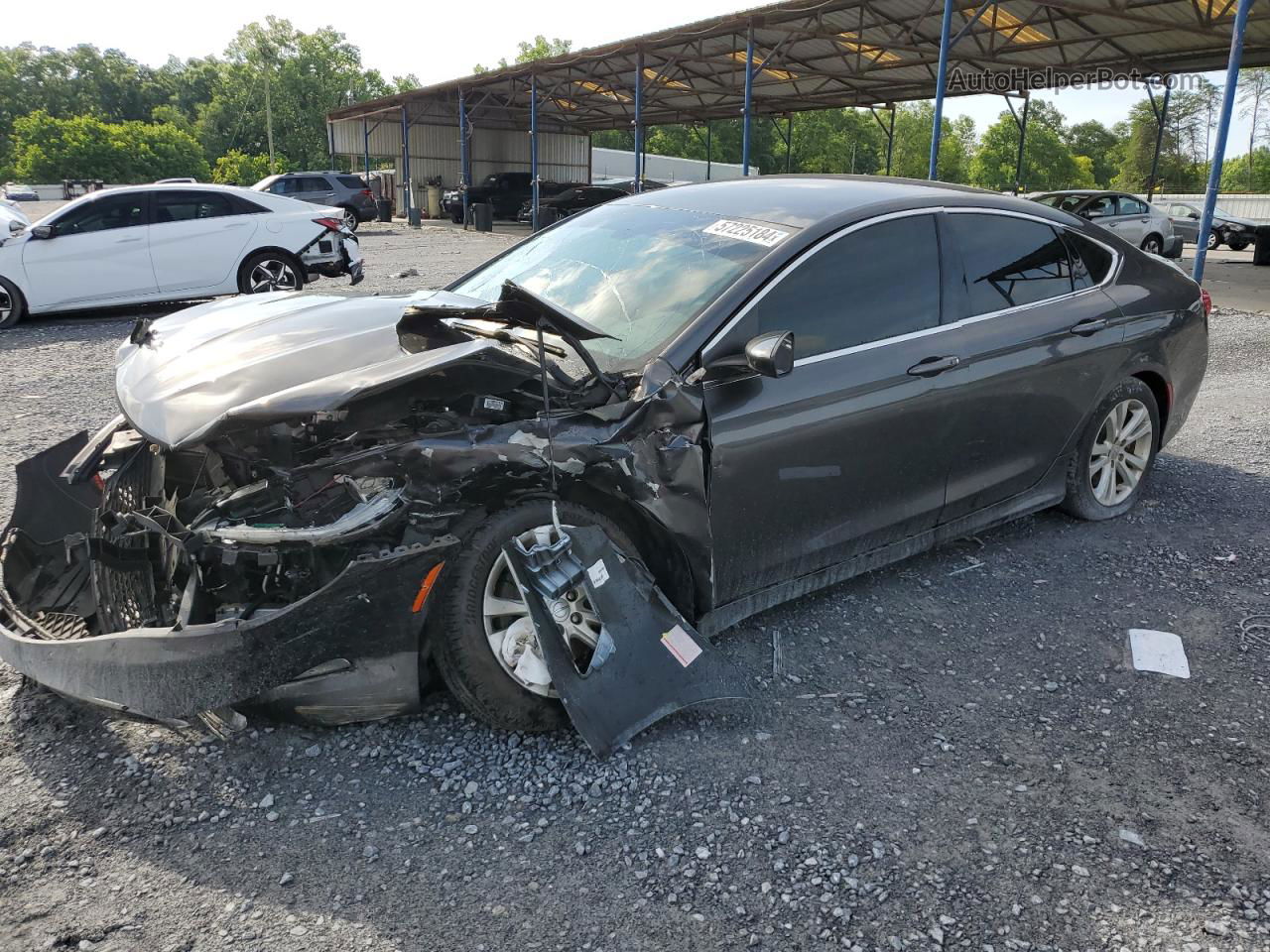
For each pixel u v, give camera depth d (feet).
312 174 94.02
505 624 8.94
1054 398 13.34
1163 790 8.68
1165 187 233.76
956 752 9.21
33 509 10.66
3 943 6.55
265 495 8.57
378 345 9.84
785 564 10.80
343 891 7.21
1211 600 12.63
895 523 11.86
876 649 11.18
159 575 9.14
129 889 7.15
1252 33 58.49
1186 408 16.05
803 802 8.38
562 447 8.67
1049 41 65.16
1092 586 12.98
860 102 97.35
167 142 216.74
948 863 7.68
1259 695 10.35
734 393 9.82
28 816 7.91
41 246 33.76
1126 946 6.85
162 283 36.01
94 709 9.42
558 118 133.28
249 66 271.28
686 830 7.98
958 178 335.26
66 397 22.47
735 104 105.29
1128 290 14.52
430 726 9.34
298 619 7.97
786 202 11.84
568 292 11.46
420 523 8.28
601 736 8.70
